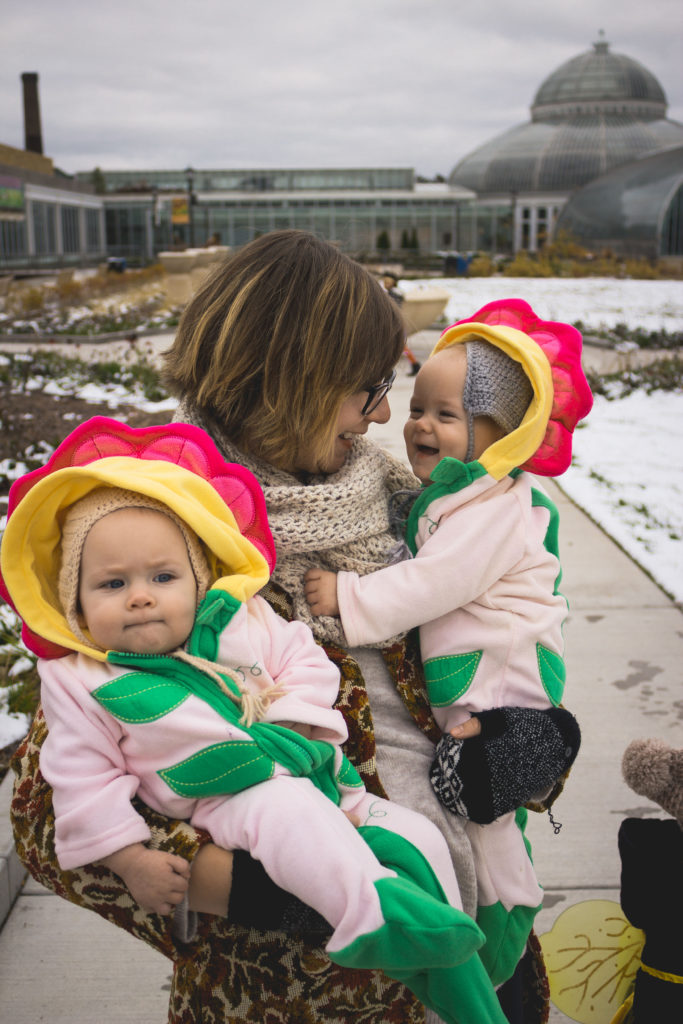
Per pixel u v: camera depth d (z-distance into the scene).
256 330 1.36
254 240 1.45
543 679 1.56
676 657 4.33
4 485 6.57
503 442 1.57
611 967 2.48
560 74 88.62
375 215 67.81
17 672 3.98
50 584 1.38
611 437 9.36
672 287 31.59
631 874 1.99
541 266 38.09
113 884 1.22
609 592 5.13
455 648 1.54
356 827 1.32
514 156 82.19
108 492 1.31
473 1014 1.26
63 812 1.21
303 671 1.37
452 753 1.42
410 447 1.69
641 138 82.50
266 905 1.19
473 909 1.45
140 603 1.26
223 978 1.29
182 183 75.94
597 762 3.49
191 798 1.24
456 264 39.94
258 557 1.37
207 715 1.26
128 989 2.46
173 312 22.58
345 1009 1.29
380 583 1.47
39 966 2.54
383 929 1.13
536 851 3.01
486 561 1.52
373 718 1.50
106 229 71.00
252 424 1.42
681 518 6.46
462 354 1.62
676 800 2.00
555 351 1.65
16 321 20.08
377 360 1.40
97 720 1.26
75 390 11.12
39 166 62.41
